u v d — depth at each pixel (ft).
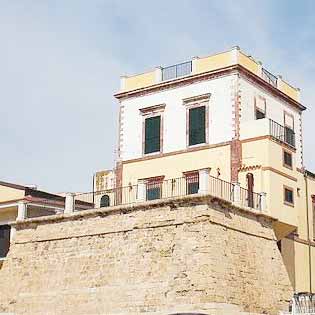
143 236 129.59
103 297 130.93
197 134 153.58
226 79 151.74
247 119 151.53
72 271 138.00
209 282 117.60
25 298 143.33
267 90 161.17
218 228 123.54
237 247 127.54
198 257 120.37
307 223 163.53
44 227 146.61
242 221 131.13
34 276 143.95
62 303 136.87
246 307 124.88
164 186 155.53
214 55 154.81
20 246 149.38
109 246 134.10
